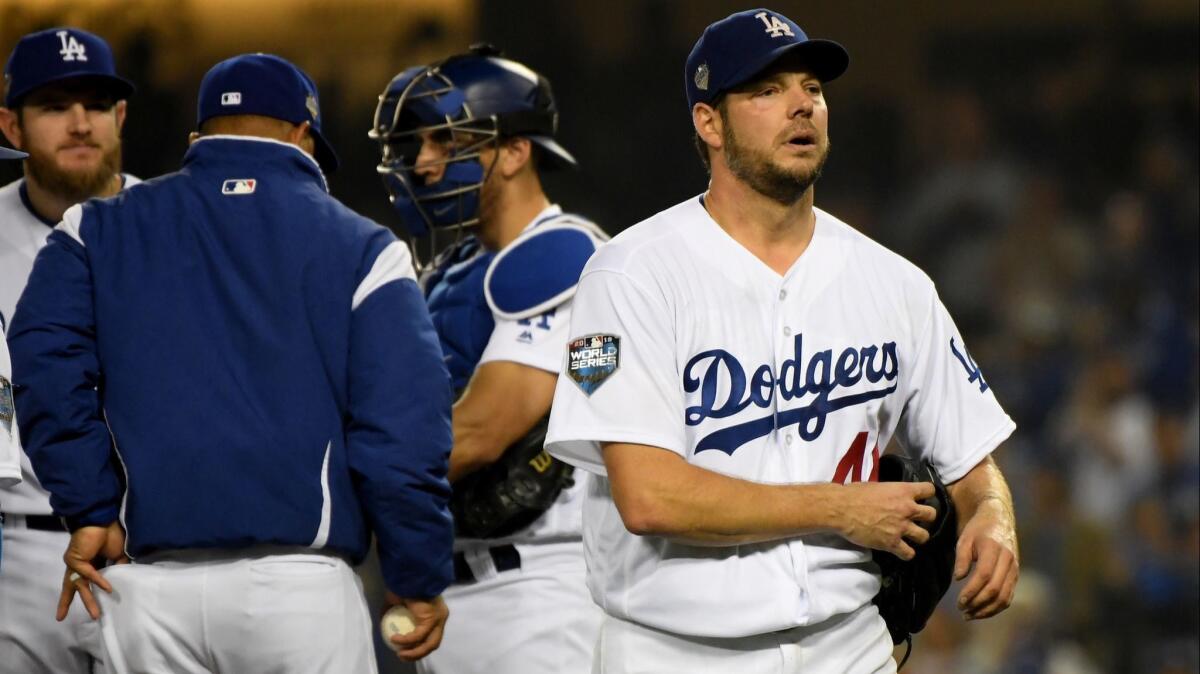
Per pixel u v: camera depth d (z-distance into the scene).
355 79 43.44
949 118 51.06
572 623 15.54
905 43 51.38
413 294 13.10
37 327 12.69
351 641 12.88
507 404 15.06
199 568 12.55
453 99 15.64
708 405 11.91
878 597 12.81
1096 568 36.41
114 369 12.71
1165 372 43.84
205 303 12.77
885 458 12.63
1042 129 50.94
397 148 15.92
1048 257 48.09
